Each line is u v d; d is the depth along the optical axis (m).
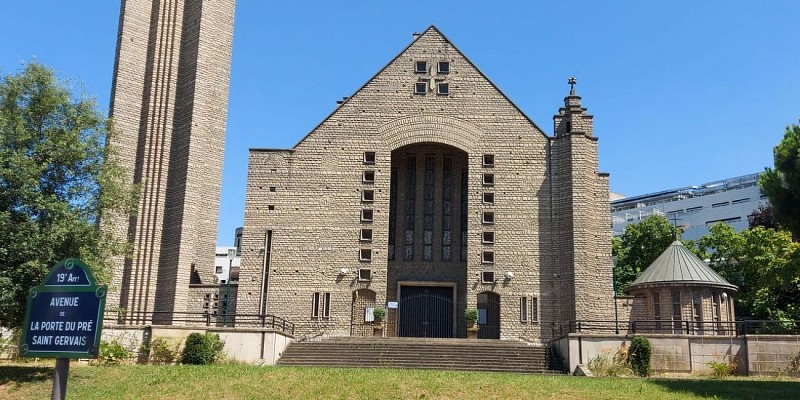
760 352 34.25
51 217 26.98
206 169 47.84
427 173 50.62
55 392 13.47
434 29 50.03
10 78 28.11
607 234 45.84
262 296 45.84
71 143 28.08
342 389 24.64
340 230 46.91
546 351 38.94
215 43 49.00
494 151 47.91
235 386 25.14
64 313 13.56
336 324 45.38
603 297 44.53
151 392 24.56
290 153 48.09
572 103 47.94
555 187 47.00
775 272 46.72
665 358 34.75
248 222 47.12
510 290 45.66
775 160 30.05
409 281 48.34
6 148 27.08
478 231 46.75
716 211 121.81
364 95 49.03
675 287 40.22
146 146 46.53
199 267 47.31
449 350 39.19
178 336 36.28
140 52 48.50
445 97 48.81
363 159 47.97
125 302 44.03
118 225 44.16
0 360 32.00
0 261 26.16
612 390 25.02
